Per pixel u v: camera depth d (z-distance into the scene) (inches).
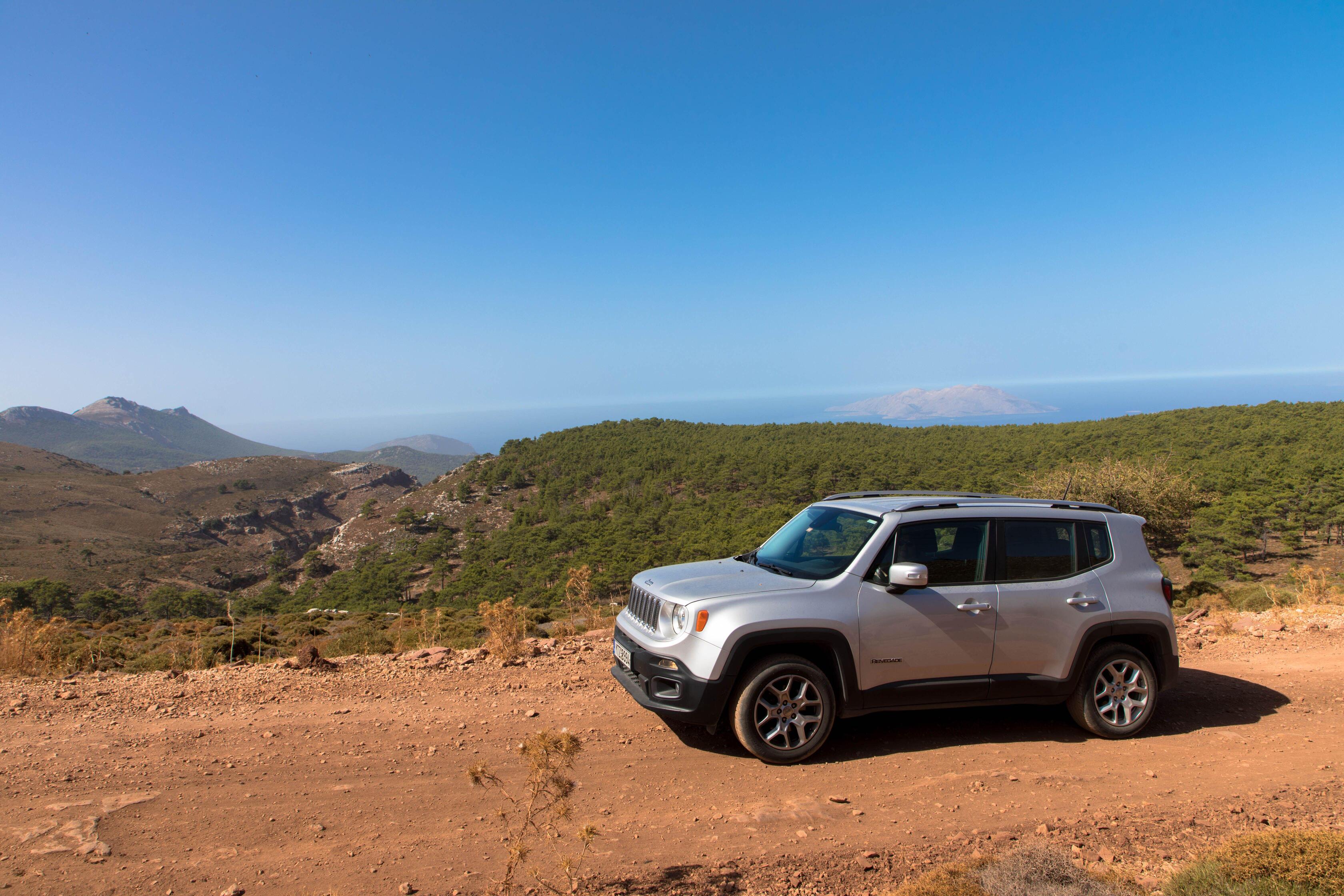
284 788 155.3
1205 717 209.9
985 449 5196.9
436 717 206.8
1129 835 134.0
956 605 179.0
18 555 5782.5
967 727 198.1
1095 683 189.5
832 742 185.5
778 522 3850.9
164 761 170.4
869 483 4788.4
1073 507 199.6
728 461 6722.4
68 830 132.4
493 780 124.1
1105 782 161.0
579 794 153.4
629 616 199.5
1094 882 108.9
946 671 179.3
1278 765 172.2
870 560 179.6
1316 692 235.0
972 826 138.1
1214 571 2049.7
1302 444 3499.0
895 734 191.5
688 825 138.2
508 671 259.0
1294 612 374.3
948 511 188.7
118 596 4739.2
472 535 5915.4
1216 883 106.3
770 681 168.9
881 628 174.1
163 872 118.1
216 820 138.6
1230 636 327.0
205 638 617.6
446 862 122.4
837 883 117.0
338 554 6604.3
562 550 4832.7
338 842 130.3
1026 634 183.5
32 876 115.2
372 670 261.3
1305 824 138.2
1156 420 4955.7
